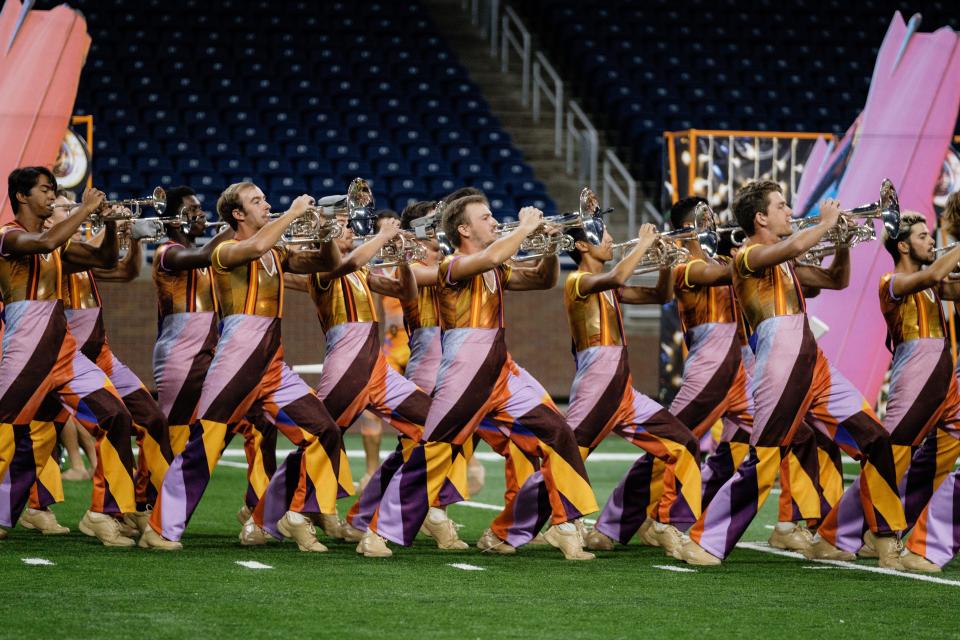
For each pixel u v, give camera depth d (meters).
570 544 13.13
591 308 13.49
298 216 12.91
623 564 12.83
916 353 13.15
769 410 12.52
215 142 34.78
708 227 13.38
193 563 12.40
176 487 13.18
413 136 36.41
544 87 37.56
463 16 43.50
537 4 43.12
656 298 14.05
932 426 13.15
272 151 34.88
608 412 13.47
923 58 22.58
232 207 13.26
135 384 14.44
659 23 41.03
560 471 12.96
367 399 14.12
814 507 13.21
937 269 12.64
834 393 12.80
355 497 19.38
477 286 12.90
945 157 22.48
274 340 13.20
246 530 13.70
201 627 9.48
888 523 12.66
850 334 22.03
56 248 12.89
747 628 9.77
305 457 13.26
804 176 22.75
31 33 19.45
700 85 39.00
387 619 9.88
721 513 12.79
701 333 14.12
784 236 12.77
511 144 37.00
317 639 9.16
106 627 9.43
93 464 20.41
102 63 36.44
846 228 12.89
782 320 12.54
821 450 13.79
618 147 37.78
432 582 11.55
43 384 13.10
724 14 41.50
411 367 15.19
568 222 13.04
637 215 35.41
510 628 9.63
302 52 38.59
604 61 39.75
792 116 38.50
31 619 9.66
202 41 38.16
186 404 14.39
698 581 11.80
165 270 13.98
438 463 13.03
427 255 15.39
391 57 39.25
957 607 10.64
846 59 40.72
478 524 16.36
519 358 32.47
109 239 13.41
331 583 11.39
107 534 13.49
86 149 20.48
